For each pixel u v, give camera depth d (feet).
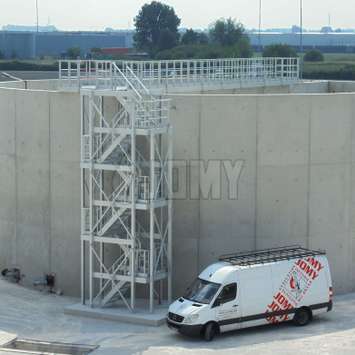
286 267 88.58
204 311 84.23
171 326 85.92
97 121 97.86
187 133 98.22
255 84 139.54
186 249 99.81
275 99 98.89
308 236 102.01
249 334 86.74
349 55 605.31
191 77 126.62
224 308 85.10
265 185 99.81
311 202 101.76
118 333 87.66
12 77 279.28
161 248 94.73
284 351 79.71
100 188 94.27
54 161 103.55
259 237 100.22
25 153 106.01
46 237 105.29
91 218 94.43
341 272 104.88
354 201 104.73
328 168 102.06
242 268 86.48
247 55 379.96
